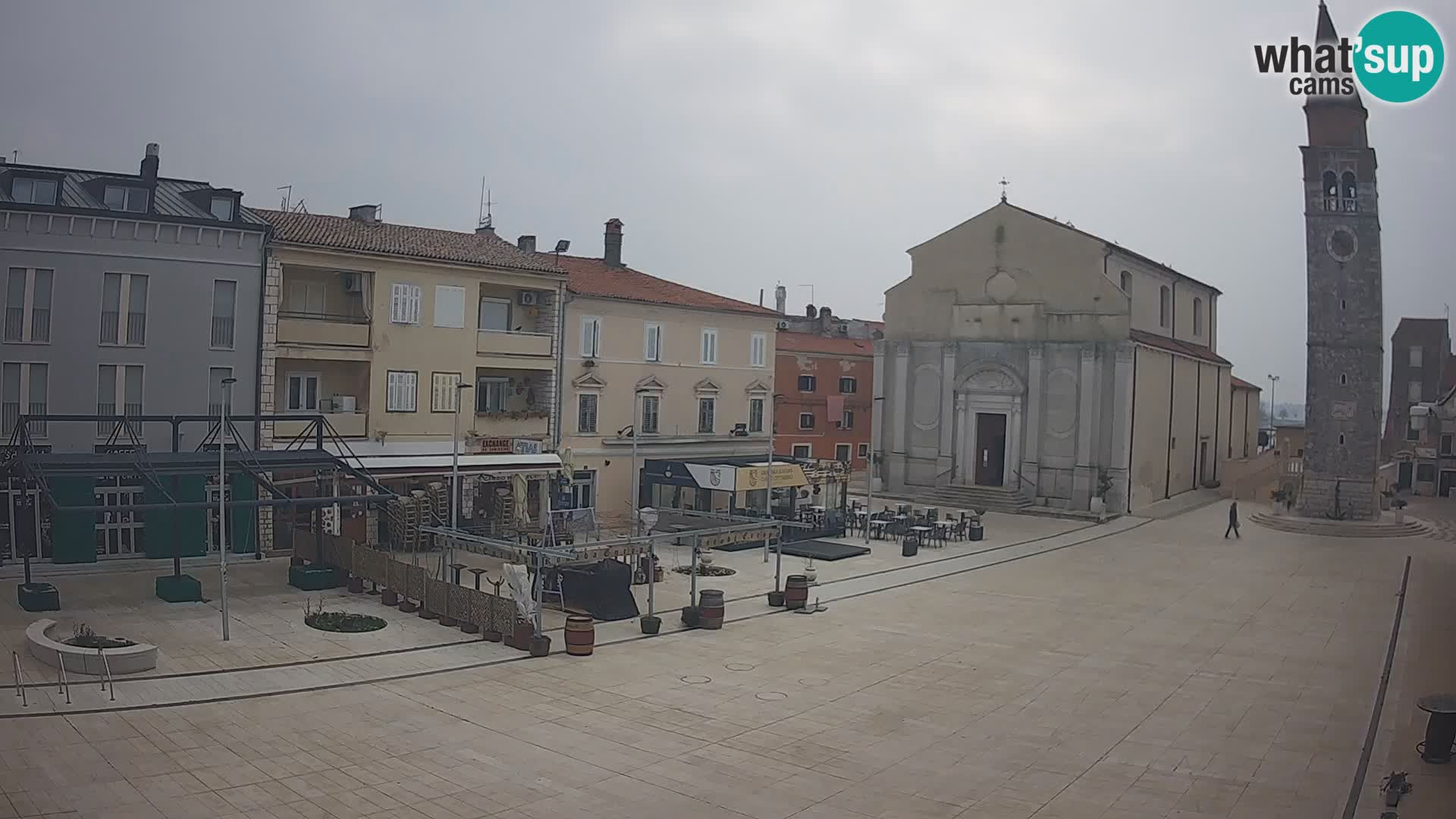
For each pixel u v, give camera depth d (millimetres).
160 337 36000
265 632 26391
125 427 33688
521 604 26000
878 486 65625
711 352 53469
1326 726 21266
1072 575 39688
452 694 22000
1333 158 56281
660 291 52719
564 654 25797
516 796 16500
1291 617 32438
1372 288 55781
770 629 29312
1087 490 58125
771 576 37688
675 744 19234
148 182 36250
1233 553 46219
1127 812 16516
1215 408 76312
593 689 22703
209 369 36906
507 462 41219
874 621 30625
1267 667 26156
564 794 16641
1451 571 41906
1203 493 70438
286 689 21812
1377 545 49781
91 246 34812
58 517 33531
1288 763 19016
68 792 15992
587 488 47906
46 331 34188
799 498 54938
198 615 28031
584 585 30141
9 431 33656
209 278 36812
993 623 30656
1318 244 56781
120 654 22203
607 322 48469
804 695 22703
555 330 46062
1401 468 76250
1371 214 55750
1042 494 59969
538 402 46375
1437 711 18922
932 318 64062
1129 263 63094
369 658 24484
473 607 27172
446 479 41875
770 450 44469
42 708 19844
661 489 49875
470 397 43000
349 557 32156
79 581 31891
